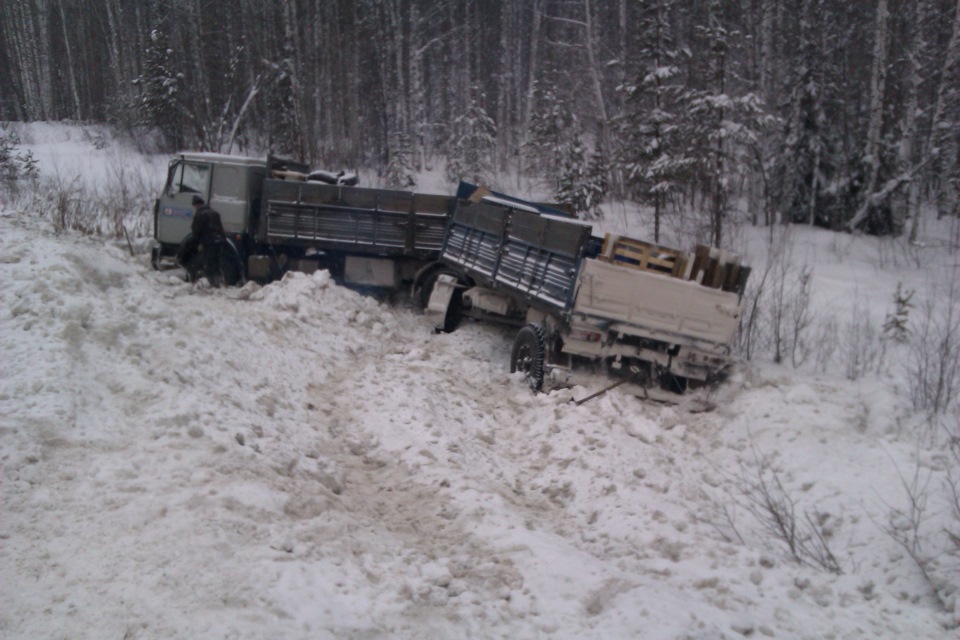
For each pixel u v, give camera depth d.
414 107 33.75
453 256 13.44
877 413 8.76
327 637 3.91
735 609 4.92
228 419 6.72
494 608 4.59
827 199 23.36
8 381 6.13
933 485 7.05
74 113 50.25
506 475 7.66
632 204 27.48
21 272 8.38
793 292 13.77
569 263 9.55
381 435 7.83
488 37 43.59
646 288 9.43
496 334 12.87
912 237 20.12
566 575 5.01
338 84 36.19
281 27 34.50
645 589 4.88
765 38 22.70
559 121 30.12
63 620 3.77
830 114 24.30
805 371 10.61
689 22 30.64
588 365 10.05
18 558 4.27
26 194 21.41
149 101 33.84
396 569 4.94
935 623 4.95
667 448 8.38
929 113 25.75
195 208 14.42
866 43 26.00
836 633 4.71
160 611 3.89
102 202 20.02
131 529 4.66
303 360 9.82
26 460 5.26
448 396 9.61
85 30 47.38
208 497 5.12
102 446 5.73
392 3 33.41
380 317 13.09
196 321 9.09
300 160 31.23
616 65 28.25
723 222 21.47
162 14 37.19
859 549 6.26
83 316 7.54
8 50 53.59
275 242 14.63
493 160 33.19
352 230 14.55
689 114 19.70
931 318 12.10
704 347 9.74
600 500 6.84
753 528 6.64
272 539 4.82
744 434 8.74
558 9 41.69
